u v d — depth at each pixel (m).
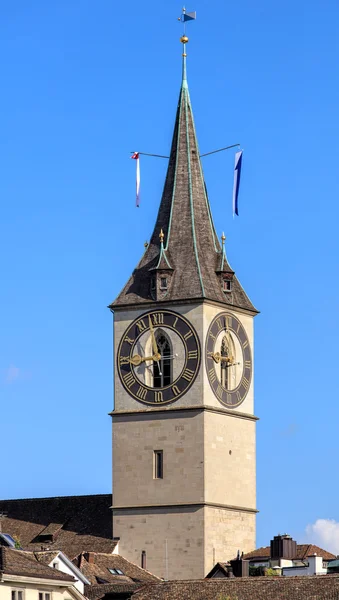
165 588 161.50
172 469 188.75
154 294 191.50
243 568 182.00
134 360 191.62
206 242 194.25
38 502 199.75
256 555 190.25
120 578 183.38
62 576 149.88
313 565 182.88
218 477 189.00
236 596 157.62
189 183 196.12
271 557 187.38
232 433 191.25
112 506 190.88
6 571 144.75
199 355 188.88
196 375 188.75
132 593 165.25
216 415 189.38
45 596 148.25
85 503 197.38
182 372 189.38
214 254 194.00
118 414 191.50
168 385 189.88
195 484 187.50
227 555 189.00
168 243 193.75
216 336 190.62
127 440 191.12
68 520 196.12
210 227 195.50
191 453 188.12
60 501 198.88
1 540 187.88
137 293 192.62
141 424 190.62
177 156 197.50
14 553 150.00
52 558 168.50
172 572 187.38
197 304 189.62
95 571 182.88
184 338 189.62
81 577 170.50
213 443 188.75
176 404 189.25
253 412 194.25
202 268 192.00
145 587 162.88
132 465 190.62
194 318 189.62
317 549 188.88
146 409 190.38
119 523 190.62
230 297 192.75
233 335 192.88
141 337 191.75
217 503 188.25
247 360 194.12
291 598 155.88
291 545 188.00
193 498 187.50
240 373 193.12
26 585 146.62
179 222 194.75
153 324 191.25
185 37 199.62
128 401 191.50
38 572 148.12
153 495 189.25
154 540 188.62
